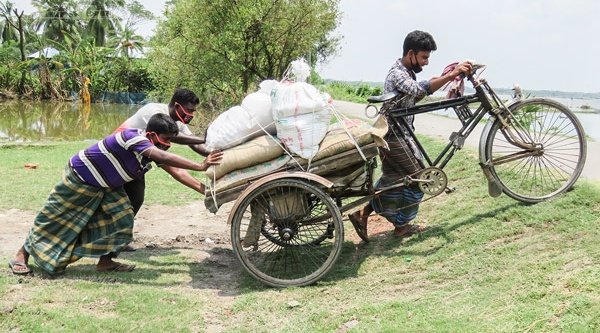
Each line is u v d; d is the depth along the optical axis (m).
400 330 3.39
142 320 3.73
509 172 5.47
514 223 4.58
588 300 3.27
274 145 4.34
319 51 23.03
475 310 3.54
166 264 5.05
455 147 4.75
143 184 5.10
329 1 16.69
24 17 53.03
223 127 4.50
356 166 4.46
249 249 5.38
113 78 44.84
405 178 4.67
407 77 4.57
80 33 55.97
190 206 7.38
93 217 4.52
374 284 4.23
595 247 3.89
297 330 3.59
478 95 4.66
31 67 45.44
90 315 3.72
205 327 3.69
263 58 17.12
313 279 4.32
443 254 4.46
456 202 5.48
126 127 4.97
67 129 20.88
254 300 4.07
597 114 18.44
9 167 9.32
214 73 16.58
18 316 3.63
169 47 17.56
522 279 3.75
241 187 4.33
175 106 5.00
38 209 6.77
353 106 22.58
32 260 4.85
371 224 5.73
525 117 4.87
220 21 16.34
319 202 4.73
